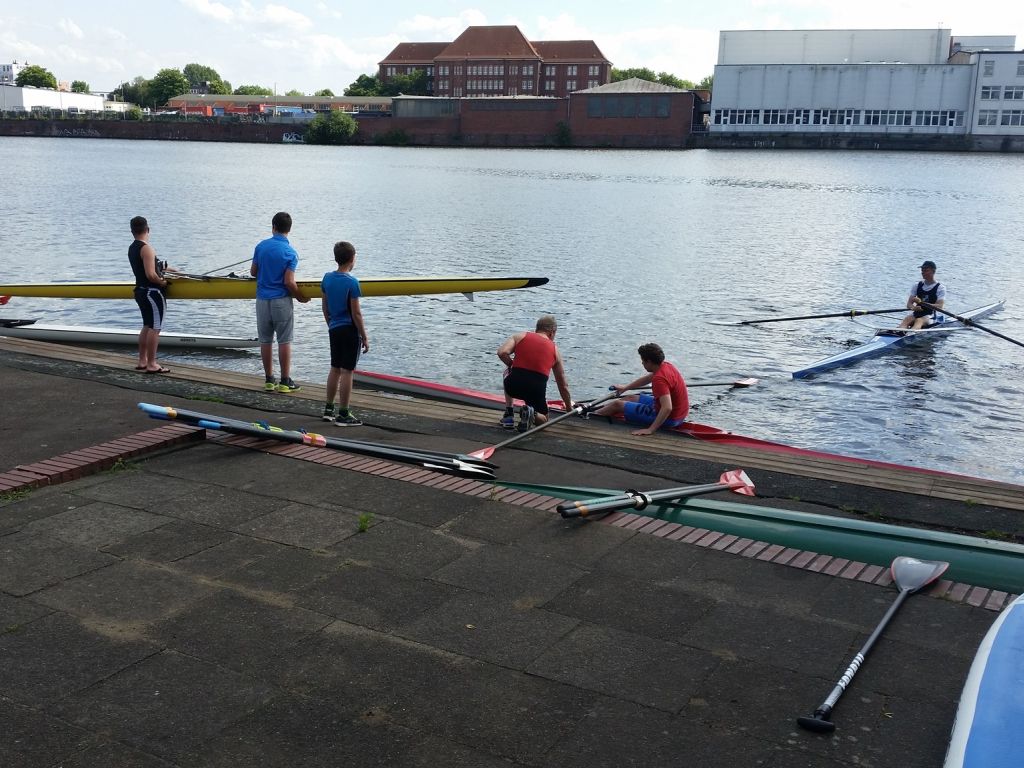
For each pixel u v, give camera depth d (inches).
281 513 235.8
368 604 188.1
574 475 293.1
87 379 384.8
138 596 189.2
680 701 156.2
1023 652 142.8
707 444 330.0
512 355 360.8
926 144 4594.0
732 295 918.4
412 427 342.6
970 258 1235.9
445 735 146.1
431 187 2437.3
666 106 5103.3
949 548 227.8
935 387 575.2
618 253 1234.0
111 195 1988.2
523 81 6589.6
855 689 160.6
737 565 210.8
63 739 142.7
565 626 181.2
